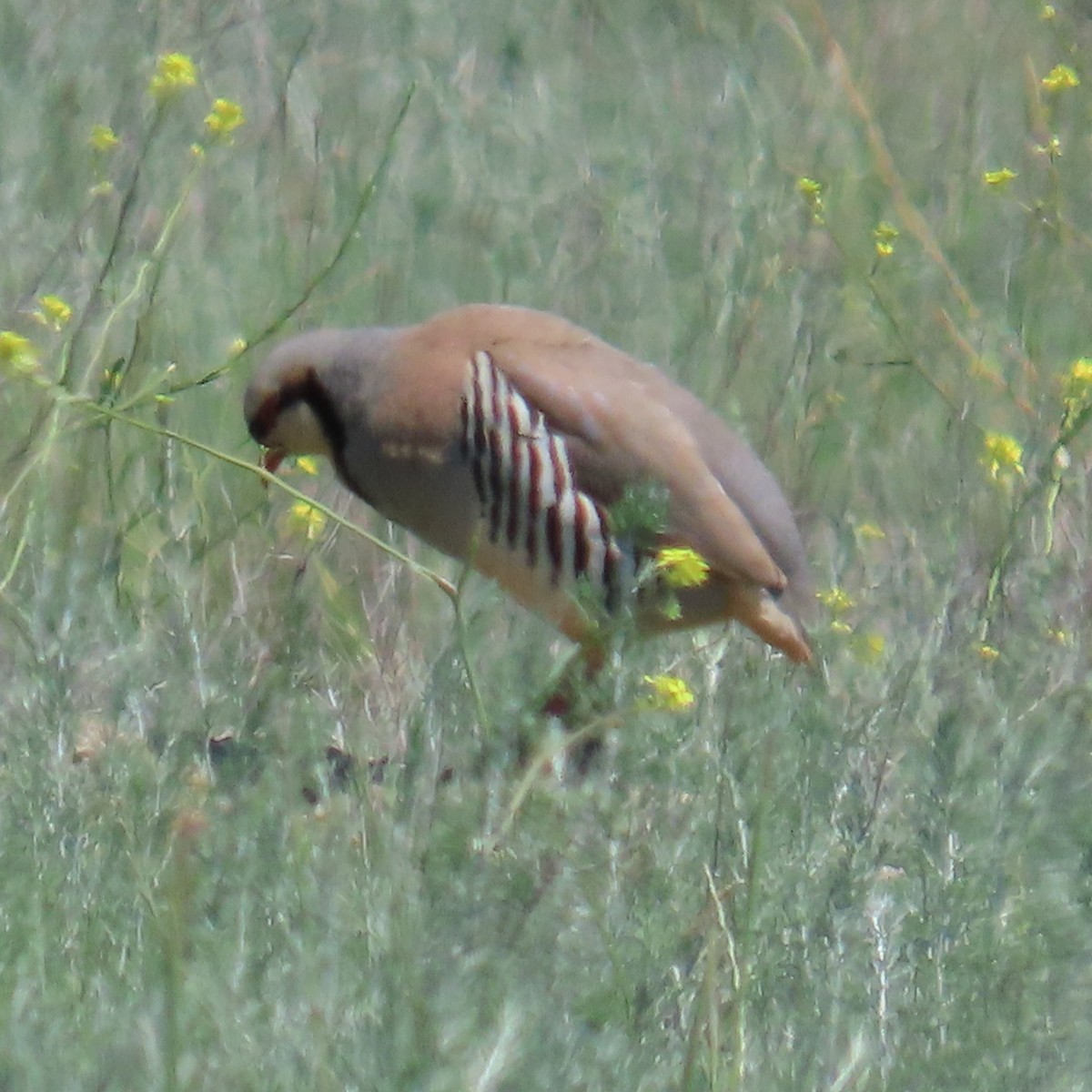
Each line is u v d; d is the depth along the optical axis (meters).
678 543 12.11
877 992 8.95
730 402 15.14
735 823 9.53
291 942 8.61
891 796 10.31
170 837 9.24
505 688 10.71
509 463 12.38
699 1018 8.05
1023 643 11.61
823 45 20.94
